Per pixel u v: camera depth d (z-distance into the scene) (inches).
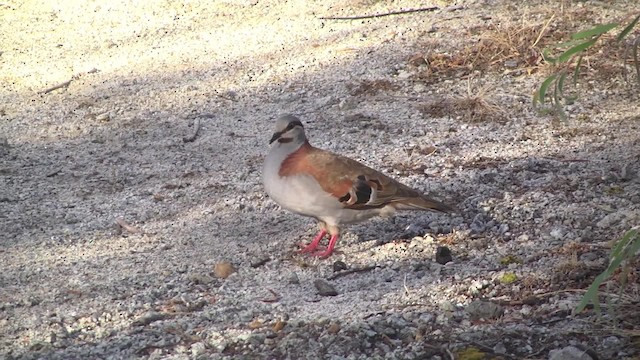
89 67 665.0
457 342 329.1
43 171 525.3
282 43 667.4
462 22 658.8
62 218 467.5
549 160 481.7
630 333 321.4
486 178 466.9
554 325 334.0
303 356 331.0
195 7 749.3
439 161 493.0
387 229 434.9
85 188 501.0
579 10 650.2
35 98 624.1
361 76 605.0
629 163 467.2
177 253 423.8
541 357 317.4
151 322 363.9
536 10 659.4
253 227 445.4
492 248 402.3
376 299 367.6
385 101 572.4
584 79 566.3
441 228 425.7
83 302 382.9
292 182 394.6
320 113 566.9
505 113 541.6
